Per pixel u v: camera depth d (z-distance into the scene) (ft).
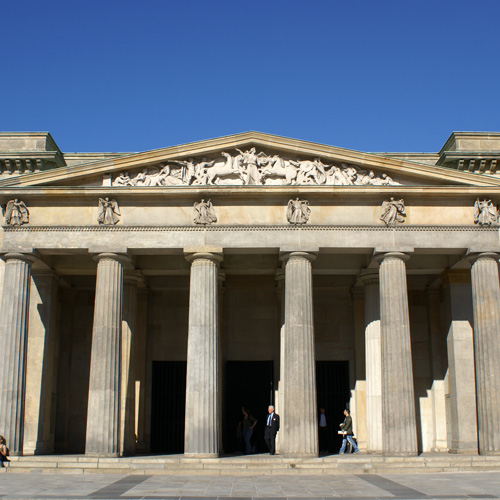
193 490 101.30
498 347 149.28
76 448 181.27
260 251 156.46
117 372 148.25
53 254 160.56
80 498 89.86
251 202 156.25
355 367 185.88
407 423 144.36
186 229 154.40
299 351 147.33
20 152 181.27
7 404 145.69
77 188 154.92
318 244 153.69
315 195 155.84
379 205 156.97
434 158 198.70
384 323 151.12
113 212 155.33
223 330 190.60
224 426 184.03
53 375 175.52
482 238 155.12
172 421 187.01
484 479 116.26
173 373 190.08
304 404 144.36
